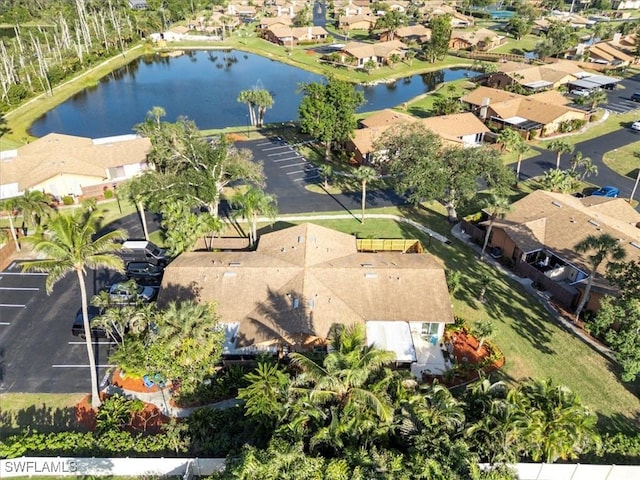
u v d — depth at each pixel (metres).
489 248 55.16
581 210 54.56
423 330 41.22
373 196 68.06
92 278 48.97
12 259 52.19
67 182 66.50
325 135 75.25
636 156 81.12
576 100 104.50
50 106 111.69
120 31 165.38
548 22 197.38
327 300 40.72
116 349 39.94
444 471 25.34
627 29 168.50
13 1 192.50
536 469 28.75
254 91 94.31
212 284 42.41
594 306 44.28
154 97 119.12
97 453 30.81
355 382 27.25
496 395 30.70
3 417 33.88
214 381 35.94
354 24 190.62
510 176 56.41
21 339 41.09
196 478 29.50
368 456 25.81
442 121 87.06
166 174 54.44
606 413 34.50
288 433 26.98
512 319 43.84
